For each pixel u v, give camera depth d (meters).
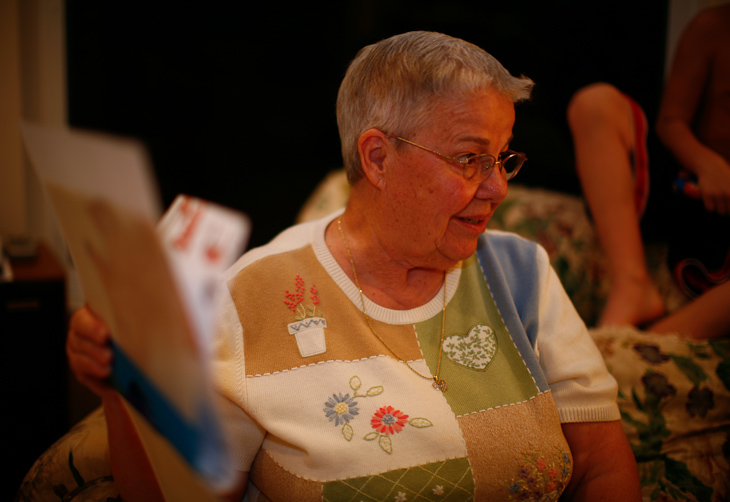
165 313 0.39
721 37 1.58
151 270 0.37
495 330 0.88
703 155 1.58
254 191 2.69
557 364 0.89
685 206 1.59
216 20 2.47
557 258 1.59
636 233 1.58
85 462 0.89
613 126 1.58
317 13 2.56
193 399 0.41
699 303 1.45
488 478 0.78
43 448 1.64
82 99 2.25
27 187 2.12
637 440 1.10
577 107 1.63
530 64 2.17
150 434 0.54
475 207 0.79
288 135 2.70
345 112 0.85
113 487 0.85
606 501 0.84
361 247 0.88
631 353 1.18
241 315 0.82
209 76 2.53
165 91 2.45
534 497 0.79
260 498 0.83
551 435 0.82
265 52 2.58
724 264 1.51
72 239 0.50
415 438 0.77
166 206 2.55
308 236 0.93
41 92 2.16
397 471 0.76
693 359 1.17
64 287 1.60
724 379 1.14
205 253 0.41
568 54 2.12
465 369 0.84
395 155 0.79
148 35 2.36
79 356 0.57
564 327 0.92
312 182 2.77
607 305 1.58
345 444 0.76
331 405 0.78
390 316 0.85
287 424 0.77
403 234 0.82
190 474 0.48
